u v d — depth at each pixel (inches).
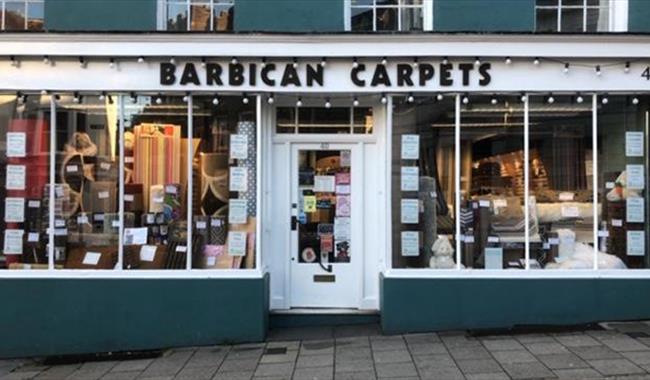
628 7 306.7
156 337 292.2
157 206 301.7
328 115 319.9
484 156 304.3
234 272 293.7
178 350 287.9
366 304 316.5
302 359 266.8
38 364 280.2
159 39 288.7
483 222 305.4
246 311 292.8
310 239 320.2
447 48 291.1
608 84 297.6
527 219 305.6
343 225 319.9
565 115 305.6
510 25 302.0
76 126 301.1
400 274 298.5
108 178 301.1
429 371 245.6
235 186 304.0
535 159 305.9
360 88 296.4
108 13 301.6
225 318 292.5
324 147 319.9
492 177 305.1
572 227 309.1
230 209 303.4
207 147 303.7
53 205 299.3
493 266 305.0
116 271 293.1
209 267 301.3
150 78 293.7
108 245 300.4
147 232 301.3
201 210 303.4
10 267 298.4
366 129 319.6
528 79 296.7
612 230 309.7
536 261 306.7
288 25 300.8
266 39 289.1
